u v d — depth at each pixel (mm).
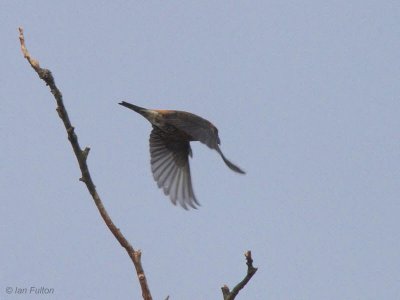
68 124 9242
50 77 9094
